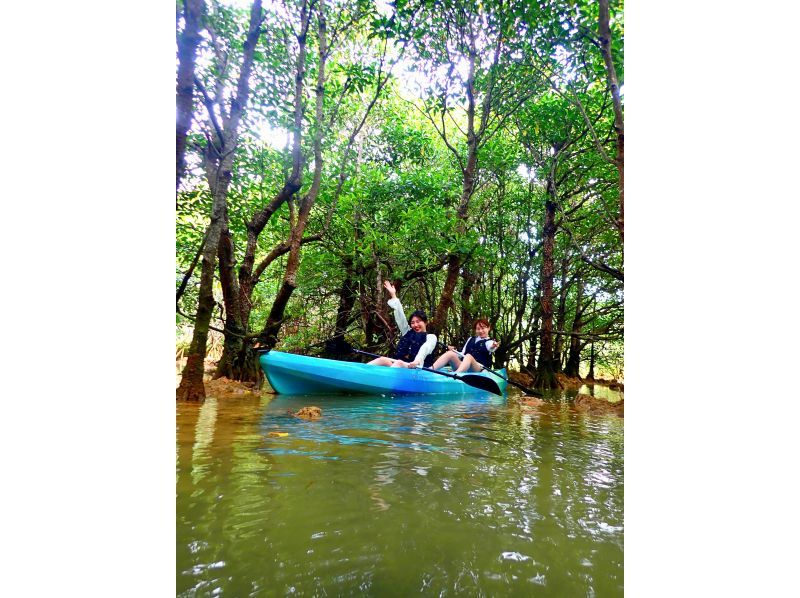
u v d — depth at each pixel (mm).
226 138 4051
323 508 1366
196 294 7441
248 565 1022
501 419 3393
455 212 8562
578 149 7379
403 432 2654
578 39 5113
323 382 4629
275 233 8625
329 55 5875
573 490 1612
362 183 8094
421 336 5547
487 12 5992
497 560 1084
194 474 1646
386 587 952
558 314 10703
